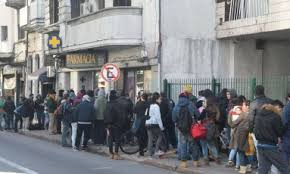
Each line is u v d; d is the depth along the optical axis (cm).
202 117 1362
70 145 1948
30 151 1766
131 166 1441
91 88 2753
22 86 3897
